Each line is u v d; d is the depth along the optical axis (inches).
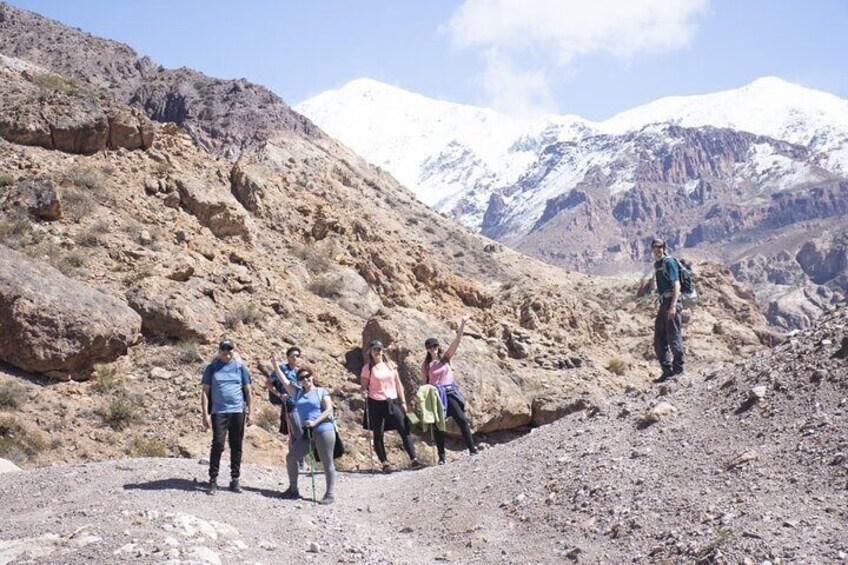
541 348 1136.2
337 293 1087.0
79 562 314.3
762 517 330.6
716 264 2827.3
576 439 475.2
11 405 655.1
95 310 735.1
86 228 921.5
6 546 333.1
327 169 5059.1
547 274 5206.7
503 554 372.8
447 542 402.9
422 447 778.8
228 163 1306.6
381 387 609.9
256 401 758.5
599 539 361.7
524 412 866.1
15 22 5910.4
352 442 754.2
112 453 639.1
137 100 5634.8
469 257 4761.3
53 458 614.2
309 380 473.1
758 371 448.5
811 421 386.9
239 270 984.9
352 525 424.8
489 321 1243.2
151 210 1025.5
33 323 695.7
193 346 784.3
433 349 603.8
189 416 705.6
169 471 475.2
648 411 458.6
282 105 5994.1
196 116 5482.3
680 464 398.6
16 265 725.3
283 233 1184.2
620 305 2455.7
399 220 4793.3
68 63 5708.7
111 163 1080.8
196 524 361.4
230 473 492.1
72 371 709.9
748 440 398.0
